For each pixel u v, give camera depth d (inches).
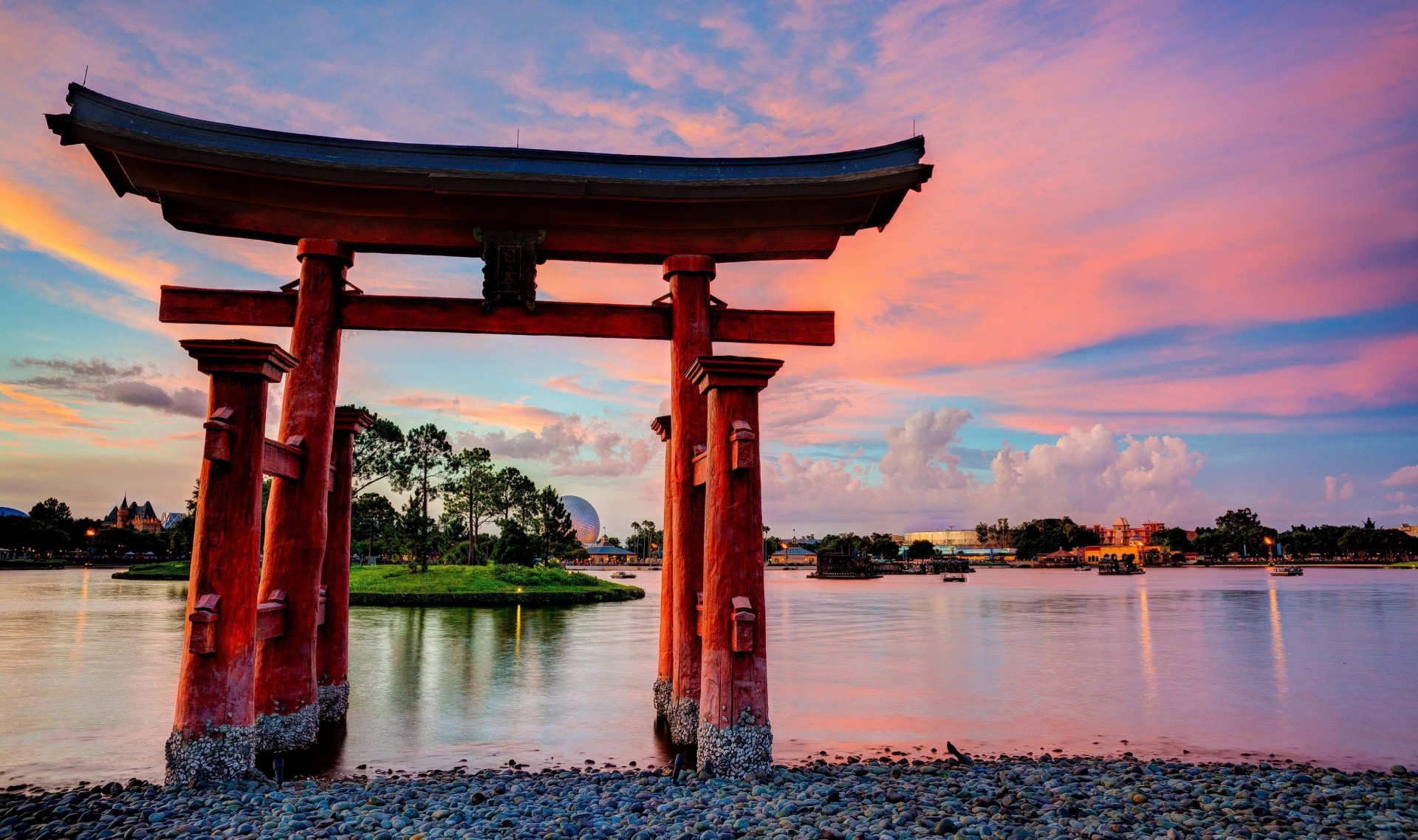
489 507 2743.6
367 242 539.8
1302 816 380.8
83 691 716.7
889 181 517.7
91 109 477.1
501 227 544.1
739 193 522.0
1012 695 776.9
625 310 557.0
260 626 453.1
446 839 316.8
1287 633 1425.9
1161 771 483.5
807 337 558.6
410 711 641.0
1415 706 736.3
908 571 6117.1
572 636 1261.1
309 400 514.0
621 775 436.5
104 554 4842.5
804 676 890.1
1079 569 7180.1
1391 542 6919.3
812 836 320.2
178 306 528.1
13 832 328.8
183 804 363.3
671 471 588.4
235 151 489.1
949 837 326.0
